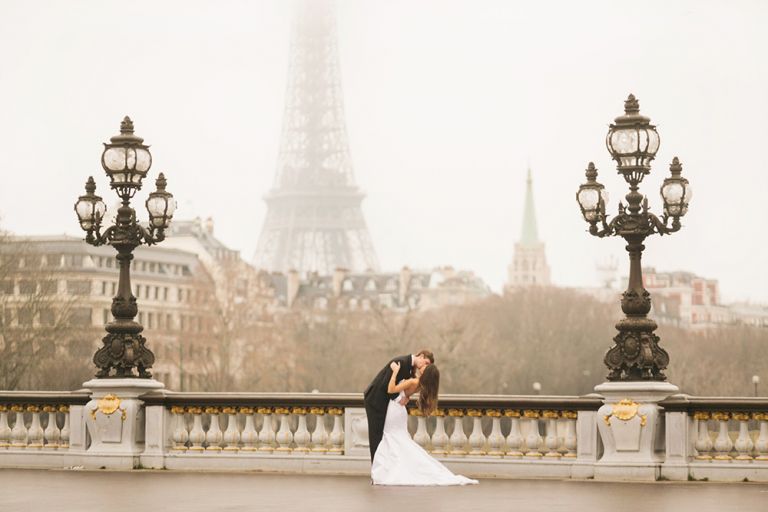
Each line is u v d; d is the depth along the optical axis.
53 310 132.00
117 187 40.38
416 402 38.31
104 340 40.66
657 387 36.62
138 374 40.94
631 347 37.09
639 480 36.34
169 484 35.47
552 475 37.28
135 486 34.91
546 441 37.69
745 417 36.25
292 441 39.72
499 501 31.38
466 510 29.48
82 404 40.53
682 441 36.47
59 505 30.48
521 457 37.75
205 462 39.56
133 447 40.00
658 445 36.78
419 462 35.31
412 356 36.06
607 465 36.66
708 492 33.44
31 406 41.09
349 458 38.72
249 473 38.66
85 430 40.50
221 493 33.19
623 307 37.44
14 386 125.44
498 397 38.00
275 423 40.06
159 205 40.31
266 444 39.66
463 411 38.16
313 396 39.19
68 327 132.38
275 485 35.22
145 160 40.44
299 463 39.06
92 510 29.47
